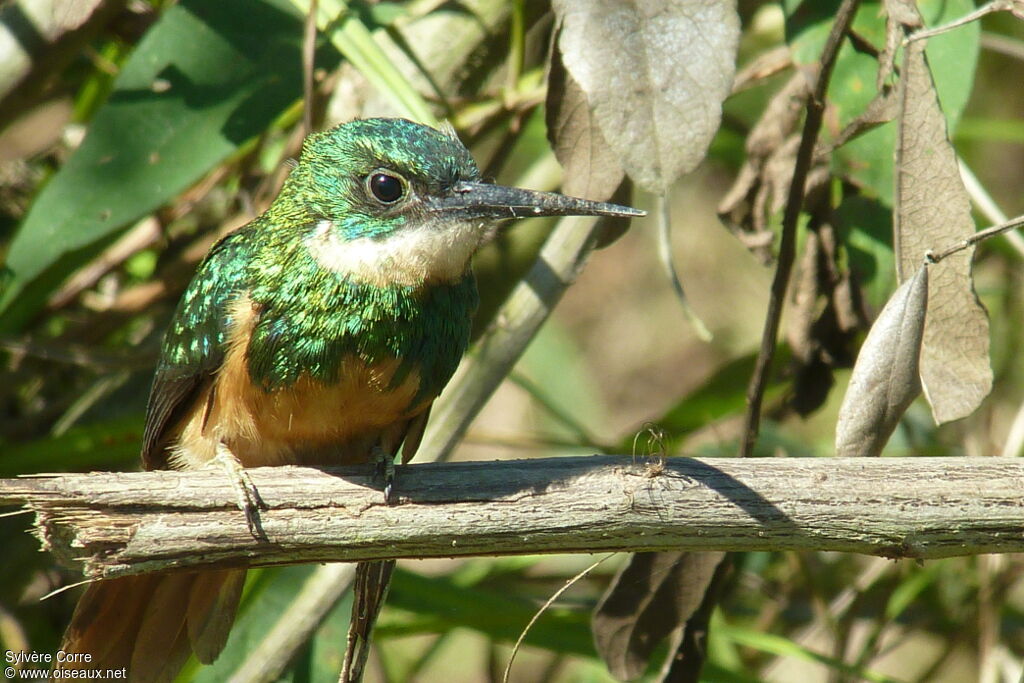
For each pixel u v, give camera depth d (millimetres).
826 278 7742
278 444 7457
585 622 8492
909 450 10312
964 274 6285
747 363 9914
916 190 6340
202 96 8156
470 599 8484
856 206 7633
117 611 7289
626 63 6137
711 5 6156
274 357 7180
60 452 8500
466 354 8750
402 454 7832
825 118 7566
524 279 7793
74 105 11023
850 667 8250
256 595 7723
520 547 5789
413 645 12602
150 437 7879
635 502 5672
